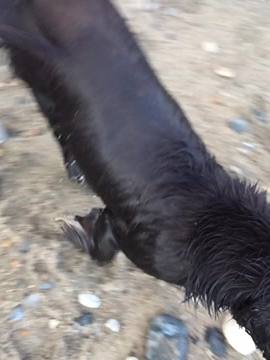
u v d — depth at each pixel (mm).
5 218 798
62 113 721
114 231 735
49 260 779
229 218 614
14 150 855
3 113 885
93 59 691
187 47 999
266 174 894
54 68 705
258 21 1055
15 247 780
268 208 622
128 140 682
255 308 578
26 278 763
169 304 770
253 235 596
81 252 791
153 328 749
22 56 735
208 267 612
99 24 699
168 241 662
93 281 775
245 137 925
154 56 978
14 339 725
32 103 896
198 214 641
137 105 685
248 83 980
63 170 845
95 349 730
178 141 682
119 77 688
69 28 699
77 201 824
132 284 779
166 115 689
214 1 1066
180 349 739
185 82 962
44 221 805
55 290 761
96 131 692
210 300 615
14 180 829
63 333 735
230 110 947
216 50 1005
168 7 1040
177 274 675
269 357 591
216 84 970
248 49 1017
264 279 574
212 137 915
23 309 743
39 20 709
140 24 1009
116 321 751
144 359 732
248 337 743
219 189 645
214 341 750
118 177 688
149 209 674
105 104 687
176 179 665
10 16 715
